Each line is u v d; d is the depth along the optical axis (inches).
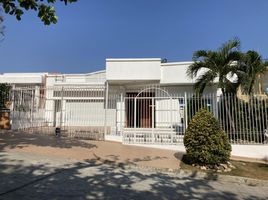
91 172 269.0
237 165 349.1
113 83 672.4
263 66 482.3
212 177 298.5
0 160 277.3
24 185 205.5
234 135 431.8
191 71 503.2
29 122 575.5
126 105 603.2
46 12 267.9
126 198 198.7
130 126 592.7
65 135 523.8
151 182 254.8
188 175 305.7
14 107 540.1
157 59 631.8
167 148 459.5
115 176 263.6
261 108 429.4
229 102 442.0
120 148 428.1
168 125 557.6
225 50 474.6
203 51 489.1
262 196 243.9
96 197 194.2
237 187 271.0
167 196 215.5
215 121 339.9
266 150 415.8
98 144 452.1
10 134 483.2
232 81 496.1
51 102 658.8
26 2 259.3
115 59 637.9
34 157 308.2
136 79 629.3
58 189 204.2
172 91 659.4
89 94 657.6
